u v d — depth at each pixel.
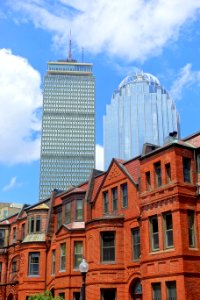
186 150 31.44
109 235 36.34
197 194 30.23
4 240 56.75
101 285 34.78
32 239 47.31
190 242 29.14
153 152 32.72
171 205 29.84
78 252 40.84
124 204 37.34
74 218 42.91
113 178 39.34
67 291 39.62
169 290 28.72
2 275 53.84
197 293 27.84
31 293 44.97
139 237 34.53
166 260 29.16
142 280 30.94
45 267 46.03
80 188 45.09
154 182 32.03
